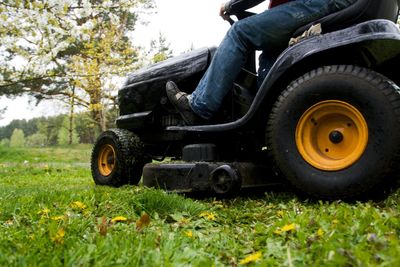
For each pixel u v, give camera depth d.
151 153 4.15
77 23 8.92
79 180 5.63
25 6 6.99
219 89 2.91
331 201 2.41
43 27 7.21
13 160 14.23
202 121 3.14
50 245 1.50
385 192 2.31
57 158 15.60
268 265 1.26
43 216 2.15
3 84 7.82
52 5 7.16
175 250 1.44
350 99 2.36
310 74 2.52
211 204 2.72
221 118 3.14
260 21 2.77
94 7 8.08
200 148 3.05
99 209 2.38
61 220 1.92
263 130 2.99
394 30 2.37
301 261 1.25
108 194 2.84
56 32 7.70
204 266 1.26
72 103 21.50
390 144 2.23
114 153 3.95
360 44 2.38
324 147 2.52
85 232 1.77
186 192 2.97
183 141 3.62
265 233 1.73
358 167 2.32
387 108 2.25
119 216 2.13
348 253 1.18
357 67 2.38
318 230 1.57
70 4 7.29
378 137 2.27
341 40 2.41
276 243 1.48
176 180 3.03
